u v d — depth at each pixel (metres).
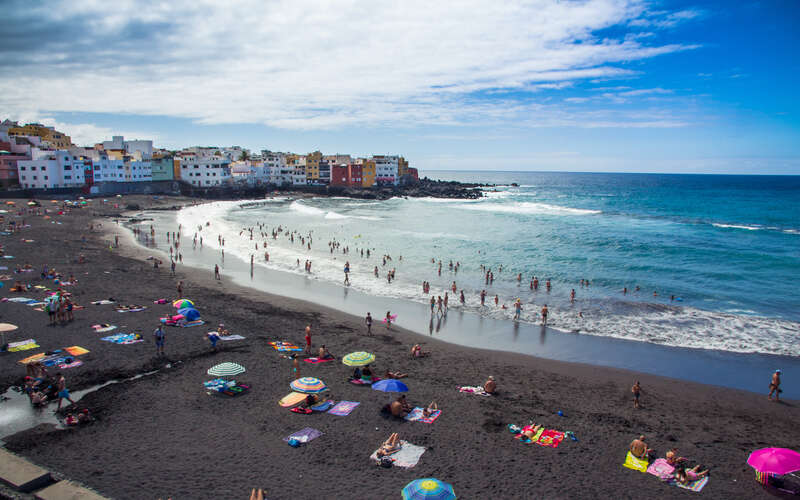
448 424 17.50
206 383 19.45
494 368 24.31
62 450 14.52
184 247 60.88
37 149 108.81
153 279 41.16
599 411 19.61
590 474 14.65
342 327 30.55
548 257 58.06
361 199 160.75
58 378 17.14
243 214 107.94
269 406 18.25
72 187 108.19
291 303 36.09
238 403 18.39
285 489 13.20
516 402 19.95
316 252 60.62
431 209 128.25
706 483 14.38
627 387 22.53
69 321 26.73
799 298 39.81
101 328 25.69
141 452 14.72
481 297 37.75
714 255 58.75
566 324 32.66
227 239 69.06
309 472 14.09
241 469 14.08
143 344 23.95
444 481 13.93
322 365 22.91
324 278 46.06
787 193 196.38
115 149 143.62
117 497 12.40
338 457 14.96
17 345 22.44
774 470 13.59
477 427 17.39
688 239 72.12
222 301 35.00
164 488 12.95
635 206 137.38
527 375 23.55
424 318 33.72
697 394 21.95
